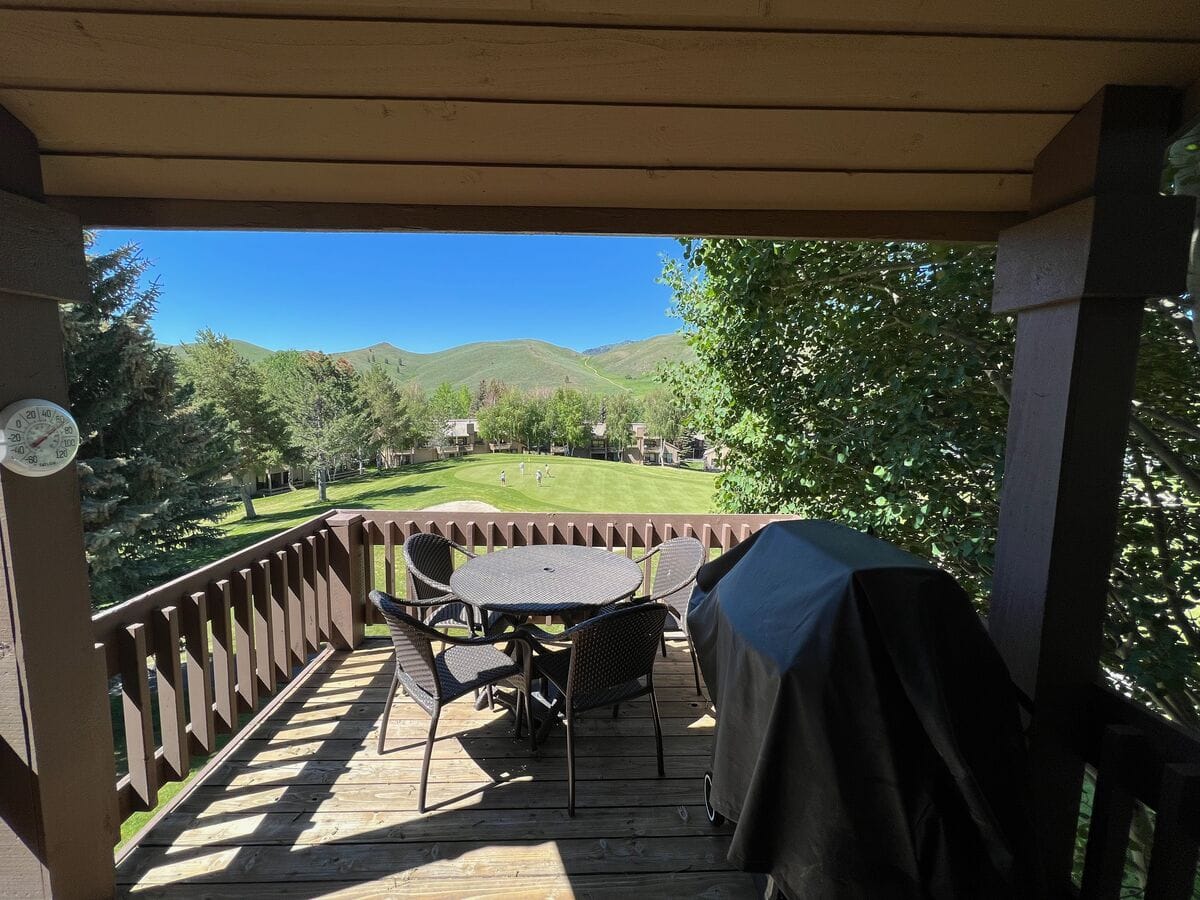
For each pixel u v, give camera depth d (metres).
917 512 3.70
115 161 1.44
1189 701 2.93
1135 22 1.09
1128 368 1.28
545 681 2.56
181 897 1.62
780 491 4.82
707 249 4.40
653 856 1.79
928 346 3.87
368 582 3.52
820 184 1.63
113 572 10.91
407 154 1.48
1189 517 3.17
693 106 1.32
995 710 1.14
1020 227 1.46
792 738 1.12
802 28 1.12
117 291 11.41
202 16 1.06
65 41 1.09
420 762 2.26
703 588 1.79
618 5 1.04
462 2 1.03
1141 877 2.98
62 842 1.40
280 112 1.31
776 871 1.15
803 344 4.54
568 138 1.42
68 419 1.34
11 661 1.30
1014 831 1.12
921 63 1.19
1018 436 1.47
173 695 2.00
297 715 2.61
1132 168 1.24
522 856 1.78
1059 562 1.34
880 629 1.11
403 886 1.66
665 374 6.13
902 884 1.07
